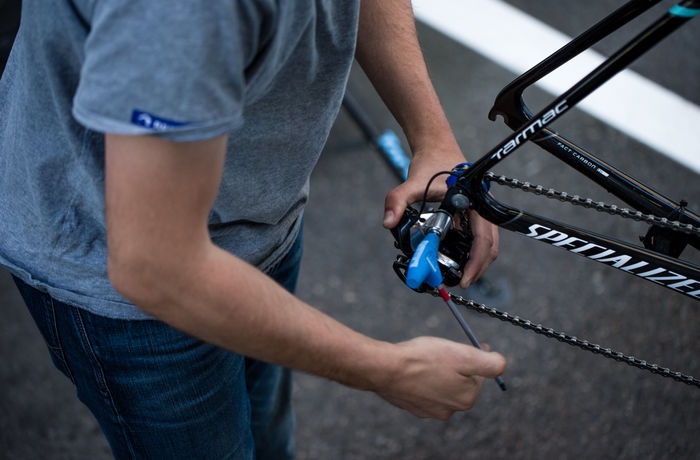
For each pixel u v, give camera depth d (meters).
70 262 0.97
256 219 1.01
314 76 0.86
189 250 0.69
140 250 0.67
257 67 0.68
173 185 0.64
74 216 0.92
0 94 0.98
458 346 0.95
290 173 0.96
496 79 2.98
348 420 1.98
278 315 0.79
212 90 0.61
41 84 0.81
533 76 1.05
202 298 0.72
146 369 1.04
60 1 0.70
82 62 0.73
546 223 1.04
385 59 1.22
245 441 1.22
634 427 1.92
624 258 1.03
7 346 2.13
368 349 0.88
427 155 1.20
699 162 2.65
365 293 2.29
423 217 1.07
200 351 1.04
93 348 1.03
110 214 0.67
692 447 1.85
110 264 0.71
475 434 1.93
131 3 0.59
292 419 1.69
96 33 0.61
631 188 1.07
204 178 0.65
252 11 0.62
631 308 2.20
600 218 2.45
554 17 3.24
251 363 1.40
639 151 2.69
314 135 0.94
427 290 1.07
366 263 2.38
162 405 1.06
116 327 1.01
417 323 2.20
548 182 2.56
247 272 0.77
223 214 0.95
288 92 0.84
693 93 2.90
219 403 1.11
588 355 2.09
